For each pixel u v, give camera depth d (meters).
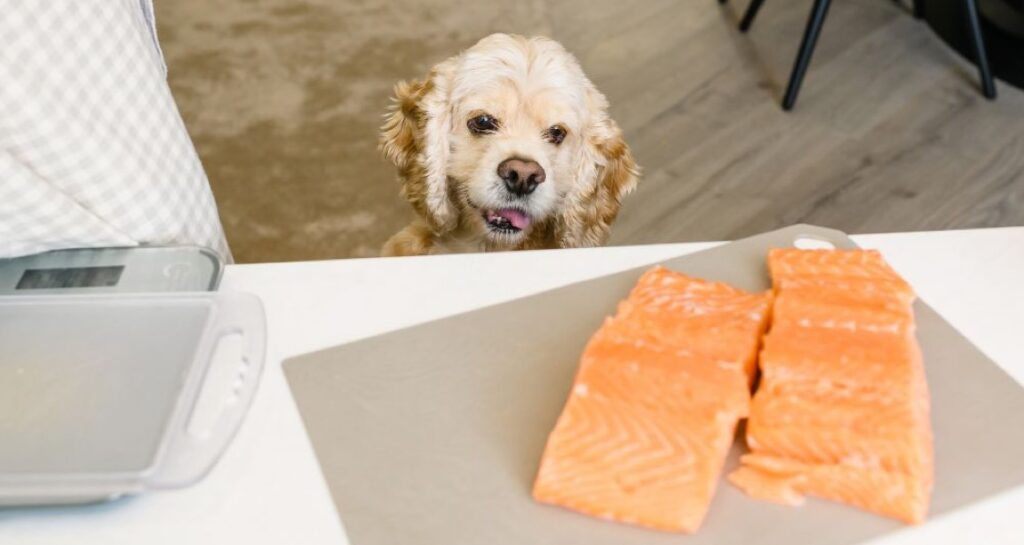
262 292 0.93
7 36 0.85
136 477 0.70
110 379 0.77
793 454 0.73
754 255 0.98
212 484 0.73
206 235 1.11
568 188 1.62
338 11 3.09
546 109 1.51
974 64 2.76
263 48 2.88
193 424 0.75
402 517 0.70
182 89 2.67
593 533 0.69
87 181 0.93
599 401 0.75
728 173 2.37
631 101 2.65
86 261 0.93
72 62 0.90
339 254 2.09
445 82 1.56
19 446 0.71
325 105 2.61
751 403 0.76
